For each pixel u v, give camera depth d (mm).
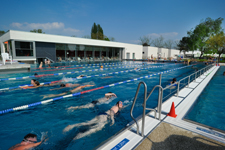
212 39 27297
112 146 1919
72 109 3869
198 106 4059
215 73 10930
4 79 7668
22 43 16594
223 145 1966
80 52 23234
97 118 3303
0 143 2398
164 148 1897
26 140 2428
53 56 19594
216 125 3074
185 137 2160
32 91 5531
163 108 3404
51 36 18750
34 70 11664
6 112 3664
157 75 10070
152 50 38750
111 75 9805
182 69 13859
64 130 2793
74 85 6605
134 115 3490
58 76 9062
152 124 2578
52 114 3549
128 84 7070
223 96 4992
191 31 33438
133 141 2045
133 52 32375
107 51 27625
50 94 5168
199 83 6730
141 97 4992
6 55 10289
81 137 2557
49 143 2396
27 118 3336
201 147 1923
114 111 3654
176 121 2699
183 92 5023
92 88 6141
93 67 14781
